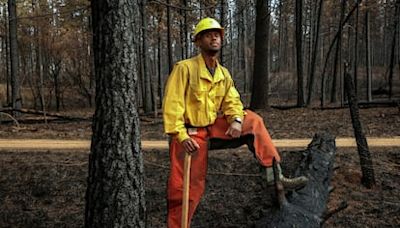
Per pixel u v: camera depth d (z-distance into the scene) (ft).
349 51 93.56
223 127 14.88
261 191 23.36
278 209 15.12
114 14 13.03
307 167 18.44
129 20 13.28
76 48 87.76
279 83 134.62
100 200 13.38
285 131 38.55
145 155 28.48
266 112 57.36
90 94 100.22
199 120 14.38
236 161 26.48
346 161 26.81
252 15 120.98
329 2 96.84
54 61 89.40
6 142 34.35
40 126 49.19
